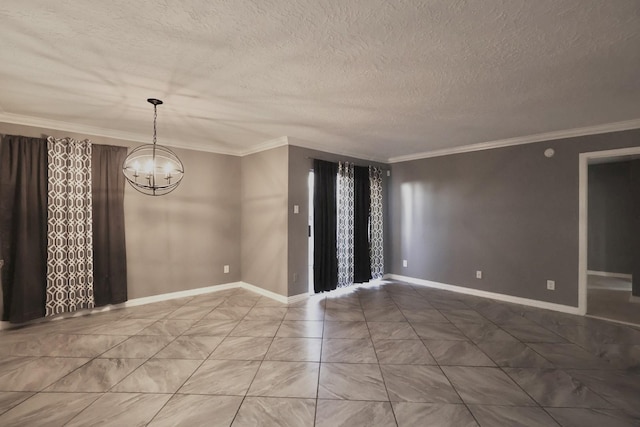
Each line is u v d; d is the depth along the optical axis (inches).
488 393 88.0
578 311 152.0
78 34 71.9
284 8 62.3
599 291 200.7
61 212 142.8
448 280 200.8
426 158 211.6
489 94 107.6
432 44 76.0
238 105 118.6
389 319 147.0
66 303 144.2
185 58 83.4
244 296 186.5
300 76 93.7
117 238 158.9
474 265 188.5
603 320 144.3
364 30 70.2
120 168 159.8
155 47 77.7
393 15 64.5
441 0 59.5
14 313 132.3
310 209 187.2
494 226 180.1
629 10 62.3
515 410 80.6
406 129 152.6
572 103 115.9
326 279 188.4
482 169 184.7
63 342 121.3
